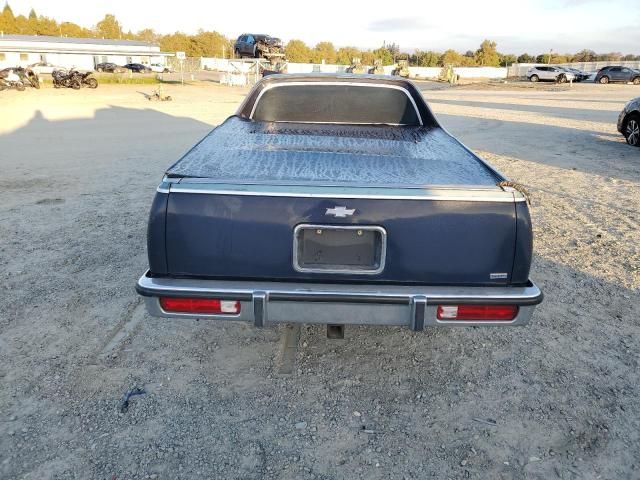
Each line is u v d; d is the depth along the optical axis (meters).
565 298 4.29
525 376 3.25
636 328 3.83
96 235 5.57
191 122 16.81
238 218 2.61
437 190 2.60
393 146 3.64
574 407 2.97
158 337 3.63
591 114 19.64
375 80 4.55
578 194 7.51
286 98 4.60
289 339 3.63
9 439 2.64
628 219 6.34
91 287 4.35
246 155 3.22
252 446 2.65
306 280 2.66
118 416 2.84
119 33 131.62
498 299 2.58
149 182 8.05
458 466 2.55
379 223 2.60
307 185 2.60
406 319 2.63
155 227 2.64
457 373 3.28
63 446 2.62
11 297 4.14
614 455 2.62
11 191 7.39
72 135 13.36
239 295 2.59
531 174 8.86
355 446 2.67
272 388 3.11
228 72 45.03
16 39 68.75
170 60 69.81
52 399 2.96
